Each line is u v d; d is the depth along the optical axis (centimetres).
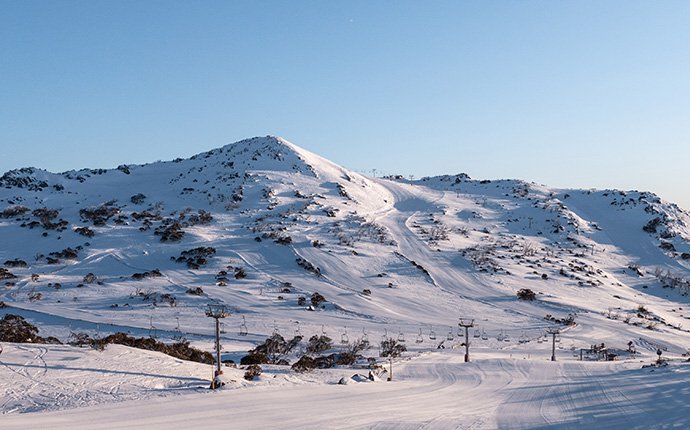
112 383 3222
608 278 13538
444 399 3338
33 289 10094
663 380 3631
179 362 3934
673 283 13300
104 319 8312
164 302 9438
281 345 6000
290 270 11769
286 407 2841
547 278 12344
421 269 12188
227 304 9406
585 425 2461
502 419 2672
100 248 13025
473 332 8175
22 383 3100
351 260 12494
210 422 2466
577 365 5141
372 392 3519
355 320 8762
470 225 17750
